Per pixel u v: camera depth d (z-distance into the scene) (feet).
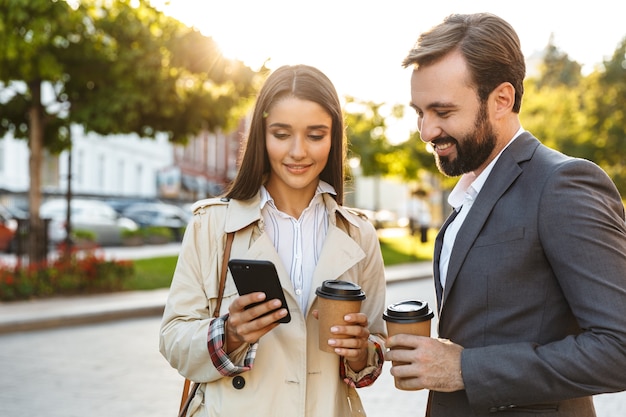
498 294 6.40
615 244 5.96
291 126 7.45
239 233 7.82
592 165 6.23
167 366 23.52
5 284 37.27
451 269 6.66
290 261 8.00
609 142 100.73
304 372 7.48
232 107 42.83
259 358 7.50
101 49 38.45
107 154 112.68
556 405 6.38
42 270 39.58
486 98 6.53
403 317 6.58
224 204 7.99
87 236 66.39
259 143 7.72
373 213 127.85
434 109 6.63
